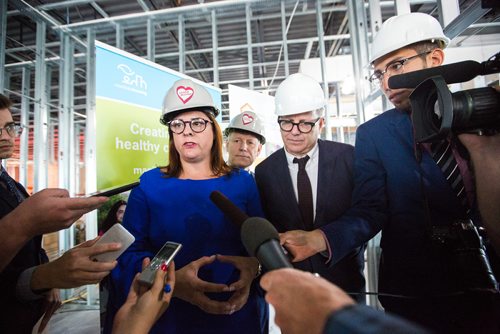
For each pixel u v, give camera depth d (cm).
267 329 146
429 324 97
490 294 81
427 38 100
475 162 61
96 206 74
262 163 164
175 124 113
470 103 56
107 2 307
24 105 395
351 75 354
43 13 311
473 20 104
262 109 324
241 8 305
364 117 247
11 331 91
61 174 353
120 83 220
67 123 350
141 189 115
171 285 65
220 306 90
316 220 140
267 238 42
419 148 98
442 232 87
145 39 388
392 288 108
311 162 155
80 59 395
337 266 140
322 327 22
